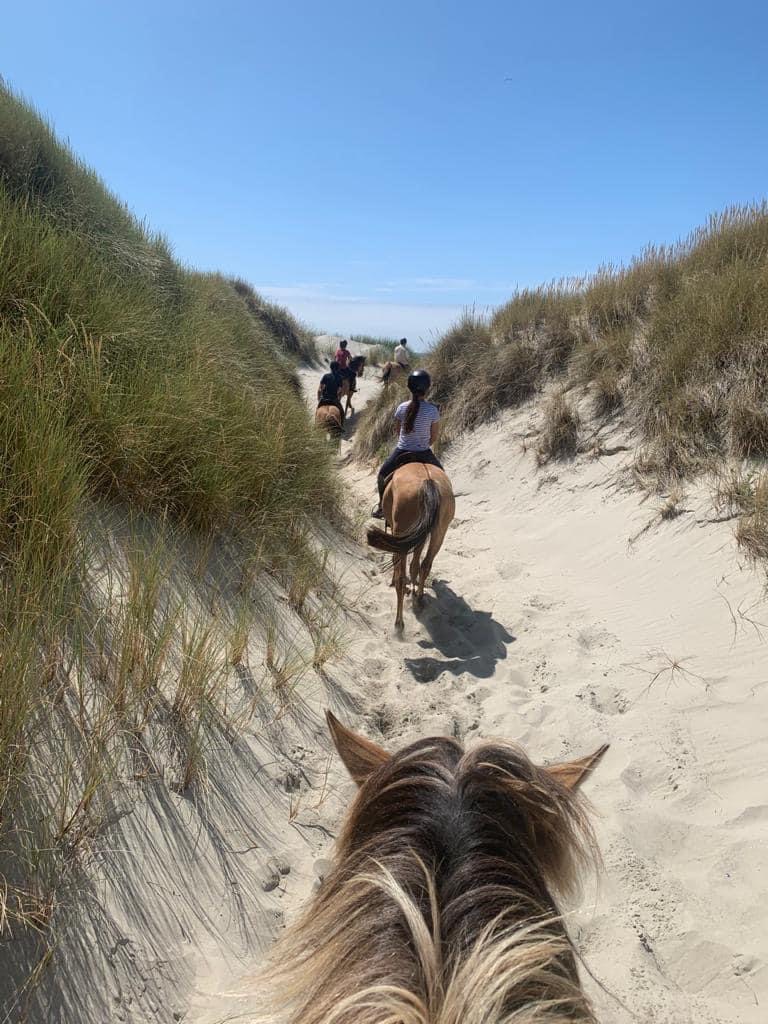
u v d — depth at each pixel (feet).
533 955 3.57
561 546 25.68
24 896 7.82
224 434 18.83
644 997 8.50
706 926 9.62
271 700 13.53
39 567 10.89
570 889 5.05
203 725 11.67
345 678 15.94
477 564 25.50
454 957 3.67
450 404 41.93
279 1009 4.45
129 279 24.95
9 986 7.18
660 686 15.66
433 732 14.21
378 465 41.68
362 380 84.74
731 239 35.04
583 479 29.35
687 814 11.91
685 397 25.88
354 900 4.20
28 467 12.13
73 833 8.79
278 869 10.19
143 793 9.97
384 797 4.83
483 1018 3.22
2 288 16.76
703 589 19.29
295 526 20.77
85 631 11.35
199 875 9.46
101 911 8.29
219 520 17.35
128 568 13.44
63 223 25.03
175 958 8.34
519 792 4.79
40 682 9.89
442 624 20.07
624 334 33.24
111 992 7.68
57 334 16.07
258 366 32.45
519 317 42.32
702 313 28.30
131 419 15.84
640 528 23.86
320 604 18.92
